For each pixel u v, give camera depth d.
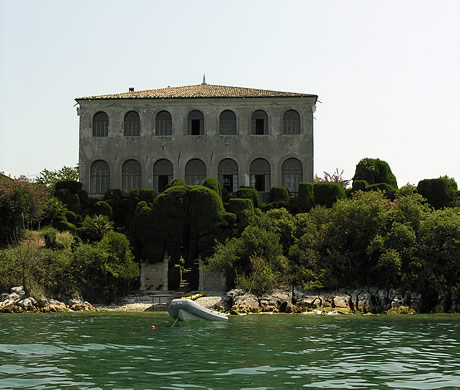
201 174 61.75
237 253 47.38
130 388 15.91
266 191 60.97
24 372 18.16
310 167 60.91
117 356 21.33
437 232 45.38
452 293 43.47
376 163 60.88
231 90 65.06
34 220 53.72
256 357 21.25
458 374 18.11
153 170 61.88
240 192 56.69
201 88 66.62
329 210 50.62
